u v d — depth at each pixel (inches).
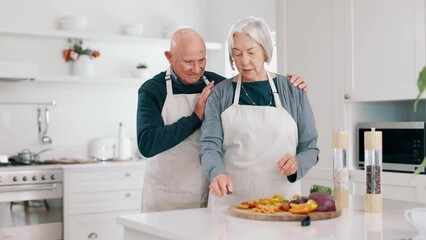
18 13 211.3
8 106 209.3
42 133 214.8
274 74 101.4
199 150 109.8
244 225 74.2
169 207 111.3
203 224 75.1
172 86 110.7
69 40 217.6
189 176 110.1
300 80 99.5
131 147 226.8
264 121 96.7
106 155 219.6
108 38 215.8
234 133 97.8
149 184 113.0
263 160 96.9
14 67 191.9
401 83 147.2
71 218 193.8
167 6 238.7
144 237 77.7
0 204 184.9
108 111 227.1
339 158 89.9
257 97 98.7
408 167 146.6
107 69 227.5
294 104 98.3
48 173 190.5
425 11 141.4
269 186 97.0
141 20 233.6
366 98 155.3
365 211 85.7
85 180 196.2
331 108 164.7
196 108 104.5
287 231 70.2
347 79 160.4
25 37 211.3
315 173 168.6
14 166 187.0
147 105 108.6
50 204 193.9
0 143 208.2
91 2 224.2
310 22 170.9
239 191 98.0
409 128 146.9
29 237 189.0
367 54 155.4
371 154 85.3
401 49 147.1
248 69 95.7
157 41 225.5
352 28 159.0
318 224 75.0
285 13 179.2
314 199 81.4
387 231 70.3
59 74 216.5
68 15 219.3
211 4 244.8
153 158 112.0
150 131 104.2
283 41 179.8
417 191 142.2
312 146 97.2
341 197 89.7
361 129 160.6
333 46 163.8
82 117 221.9
